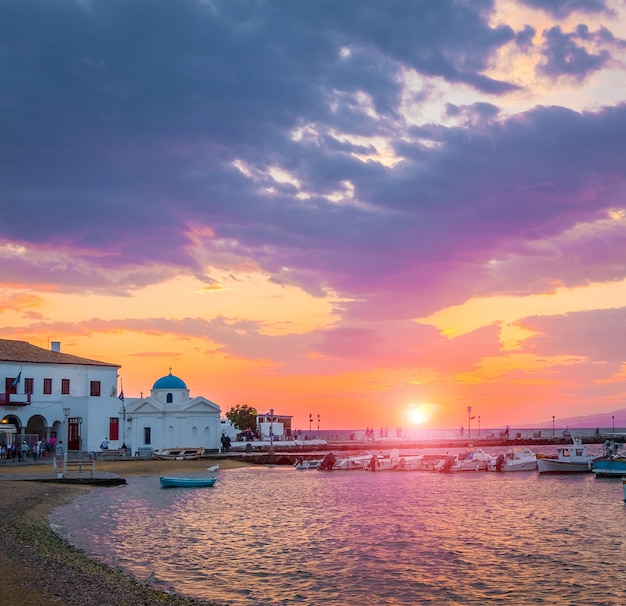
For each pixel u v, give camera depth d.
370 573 33.44
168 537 41.84
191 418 106.44
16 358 99.06
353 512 55.38
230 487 74.88
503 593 30.25
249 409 172.88
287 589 30.23
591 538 43.53
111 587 27.66
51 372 102.19
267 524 48.28
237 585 30.66
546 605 28.61
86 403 100.25
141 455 100.56
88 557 34.62
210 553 37.38
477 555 37.97
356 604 28.27
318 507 58.38
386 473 99.00
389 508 58.16
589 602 29.09
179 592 28.88
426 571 34.03
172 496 64.19
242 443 126.12
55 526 43.94
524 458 104.00
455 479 89.12
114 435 103.31
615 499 65.75
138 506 55.88
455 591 30.45
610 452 101.44
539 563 36.06
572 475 94.62
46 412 98.81
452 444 162.12
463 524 49.22
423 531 45.88
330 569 34.12
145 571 32.41
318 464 104.19
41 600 24.67
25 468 77.69
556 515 54.22
